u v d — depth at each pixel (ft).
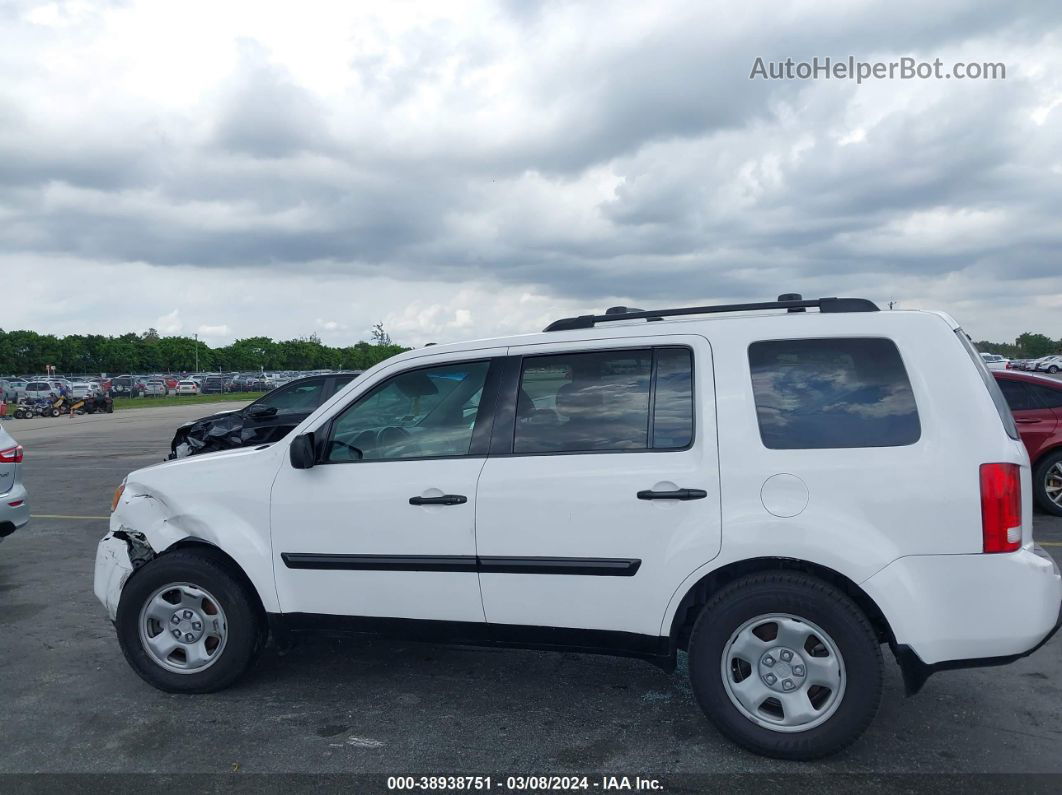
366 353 495.00
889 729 12.64
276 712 13.60
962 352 11.51
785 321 12.21
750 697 11.66
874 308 12.34
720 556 11.60
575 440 12.66
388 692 14.40
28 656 16.56
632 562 12.00
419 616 13.15
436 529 12.89
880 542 11.11
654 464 12.06
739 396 11.96
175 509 14.28
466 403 13.39
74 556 25.76
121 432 86.84
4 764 11.91
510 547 12.56
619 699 13.98
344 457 13.82
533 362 13.15
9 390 169.78
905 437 11.32
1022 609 10.83
